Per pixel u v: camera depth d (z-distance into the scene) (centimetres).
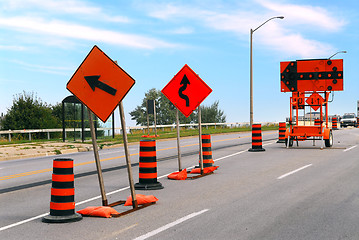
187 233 670
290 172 1374
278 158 1806
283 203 891
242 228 695
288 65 2258
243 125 6425
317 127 2250
